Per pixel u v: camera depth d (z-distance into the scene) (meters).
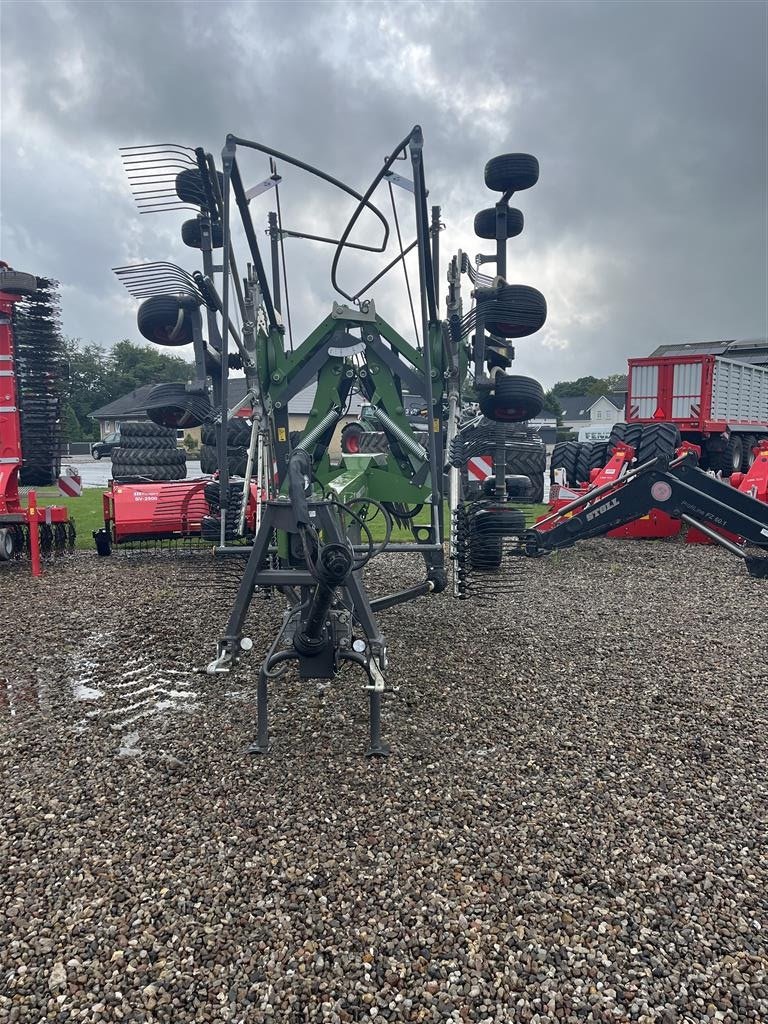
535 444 10.22
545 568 8.60
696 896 2.63
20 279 8.61
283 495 5.97
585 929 2.46
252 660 5.16
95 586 7.69
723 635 5.74
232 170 5.14
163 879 2.72
